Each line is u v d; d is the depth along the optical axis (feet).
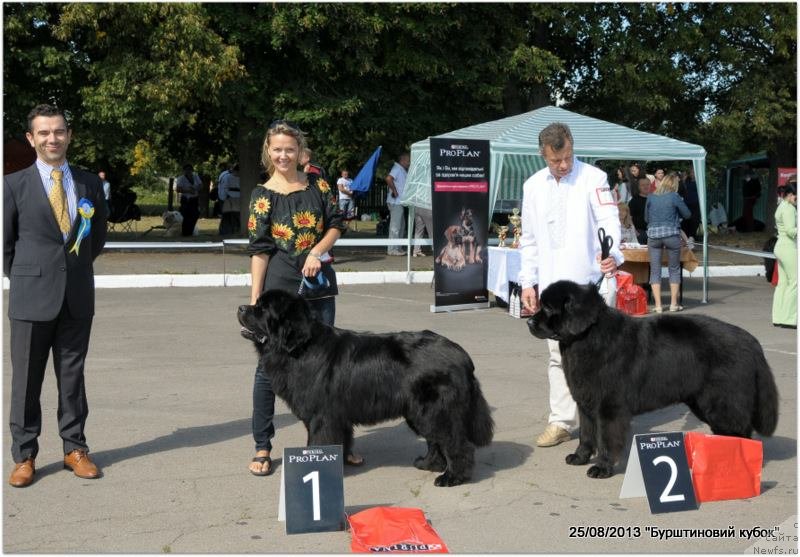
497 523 14.61
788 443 19.53
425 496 16.03
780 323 36.04
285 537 13.99
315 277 17.44
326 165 90.79
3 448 18.72
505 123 47.03
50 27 57.57
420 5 59.72
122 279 47.91
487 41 66.90
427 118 66.74
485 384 25.39
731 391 16.75
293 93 61.57
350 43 60.08
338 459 14.65
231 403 23.03
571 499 15.83
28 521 14.61
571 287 16.44
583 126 45.60
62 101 62.28
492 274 41.34
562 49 79.15
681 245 40.42
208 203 124.16
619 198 63.57
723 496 15.80
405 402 16.22
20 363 16.53
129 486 16.49
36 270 16.40
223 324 35.78
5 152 61.62
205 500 15.75
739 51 75.87
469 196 41.14
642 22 73.56
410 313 39.58
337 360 15.99
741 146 91.15
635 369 16.62
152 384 25.12
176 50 55.62
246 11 60.54
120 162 95.55
